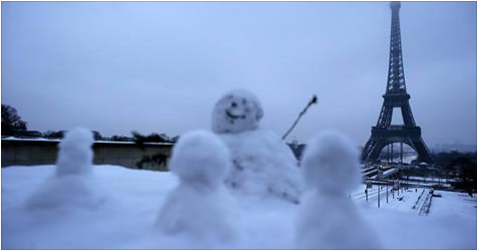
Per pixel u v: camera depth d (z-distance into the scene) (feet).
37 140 39.88
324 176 11.48
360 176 11.89
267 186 19.70
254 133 21.94
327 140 11.76
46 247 12.84
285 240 13.35
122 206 18.10
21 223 15.26
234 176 20.17
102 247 12.70
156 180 27.09
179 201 13.48
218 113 22.59
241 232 13.65
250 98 22.53
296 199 19.60
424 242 13.97
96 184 18.52
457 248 13.47
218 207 13.38
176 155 13.91
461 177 203.00
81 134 18.60
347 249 10.53
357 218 11.29
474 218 18.49
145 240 12.81
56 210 16.46
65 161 17.92
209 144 13.80
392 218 17.01
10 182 24.66
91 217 16.10
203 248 12.21
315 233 10.85
